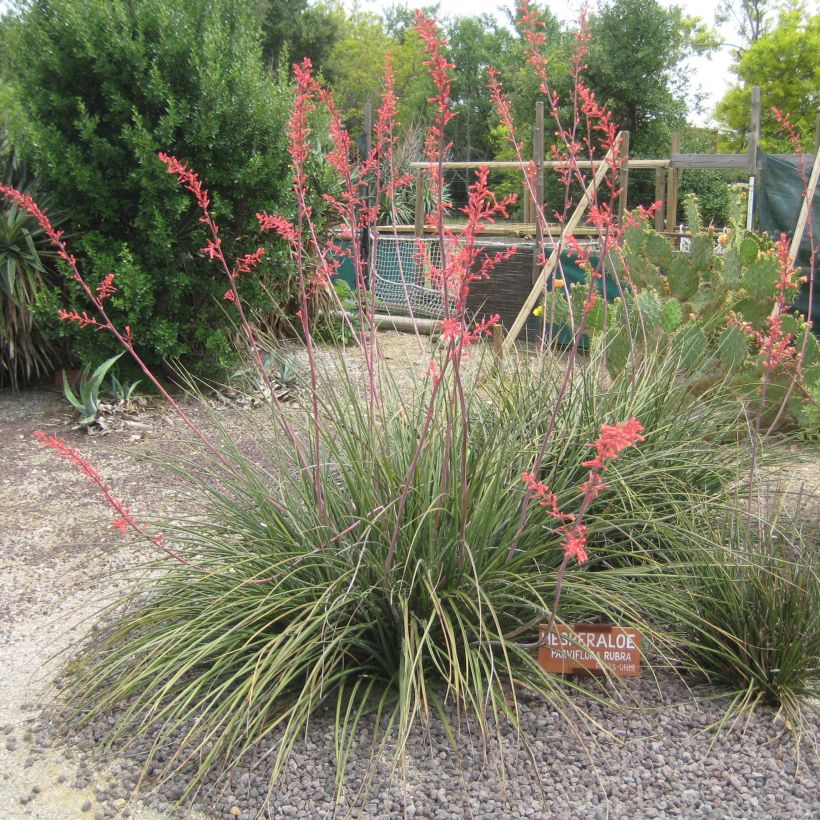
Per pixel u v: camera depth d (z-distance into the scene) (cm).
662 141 1895
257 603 278
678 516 310
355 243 316
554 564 304
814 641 274
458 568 277
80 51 635
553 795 229
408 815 222
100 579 389
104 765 251
